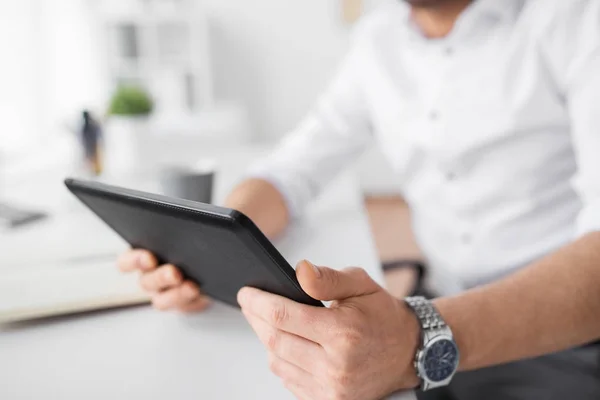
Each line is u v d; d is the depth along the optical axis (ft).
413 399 1.59
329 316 1.47
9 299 2.12
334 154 3.62
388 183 11.54
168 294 2.01
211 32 10.65
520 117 2.80
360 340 1.45
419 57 3.19
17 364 1.77
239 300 1.64
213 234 1.42
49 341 1.92
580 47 2.47
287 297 1.55
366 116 3.75
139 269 2.04
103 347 1.87
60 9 8.75
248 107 11.16
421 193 3.42
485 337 1.74
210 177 3.10
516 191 2.95
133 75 9.61
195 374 1.68
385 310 1.57
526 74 2.75
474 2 2.91
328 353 1.45
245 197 2.90
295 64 10.91
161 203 1.47
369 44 3.50
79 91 9.12
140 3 9.32
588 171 2.31
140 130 4.66
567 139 2.82
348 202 3.56
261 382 1.63
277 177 3.14
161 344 1.87
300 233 2.95
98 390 1.61
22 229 3.23
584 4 2.49
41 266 2.58
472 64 2.91
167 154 5.33
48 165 5.82
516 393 2.32
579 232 2.15
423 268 3.51
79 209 3.63
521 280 1.89
